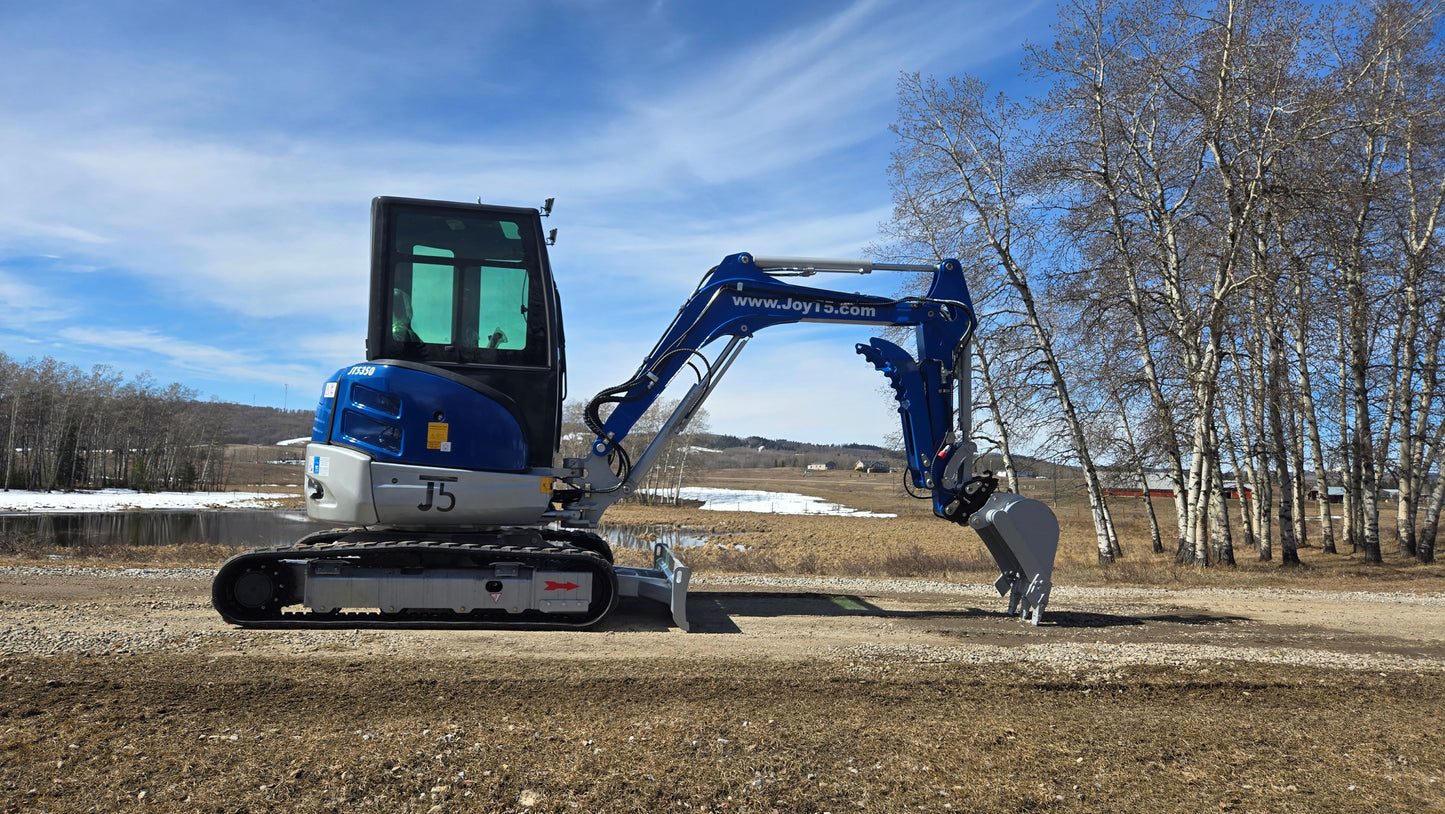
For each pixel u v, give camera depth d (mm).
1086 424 21094
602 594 7102
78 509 46094
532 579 6785
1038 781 4152
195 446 77750
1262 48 17922
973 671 6055
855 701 5273
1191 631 8391
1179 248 19828
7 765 3816
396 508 6617
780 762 4219
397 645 6113
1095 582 14180
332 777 3811
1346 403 23375
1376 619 9523
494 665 5625
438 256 7043
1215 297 18453
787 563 20266
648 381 8062
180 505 50906
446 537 7215
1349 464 26000
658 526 42094
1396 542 28109
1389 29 19719
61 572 10477
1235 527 35906
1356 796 4109
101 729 4266
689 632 7152
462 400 6777
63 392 68562
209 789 3664
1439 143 19688
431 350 6988
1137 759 4484
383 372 6738
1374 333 21531
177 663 5445
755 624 7812
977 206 20734
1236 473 27859
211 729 4332
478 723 4543
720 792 3873
